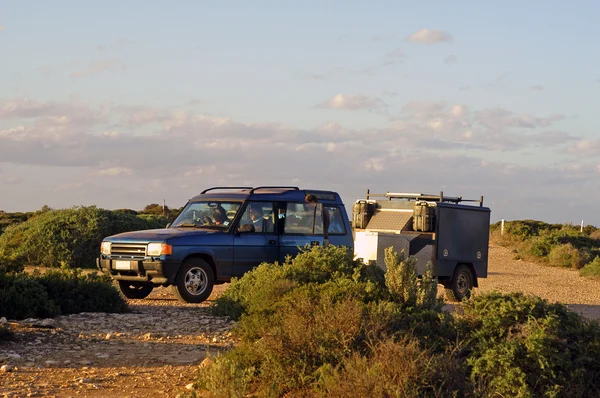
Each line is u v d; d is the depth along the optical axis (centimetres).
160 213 5119
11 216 4825
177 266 1420
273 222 1545
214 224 1520
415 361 682
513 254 3753
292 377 744
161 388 761
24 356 887
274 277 1212
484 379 745
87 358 892
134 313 1293
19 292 1190
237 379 693
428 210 1747
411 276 1033
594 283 2378
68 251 2447
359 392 645
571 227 5472
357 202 1942
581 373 751
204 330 1109
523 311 822
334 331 772
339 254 1309
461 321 842
